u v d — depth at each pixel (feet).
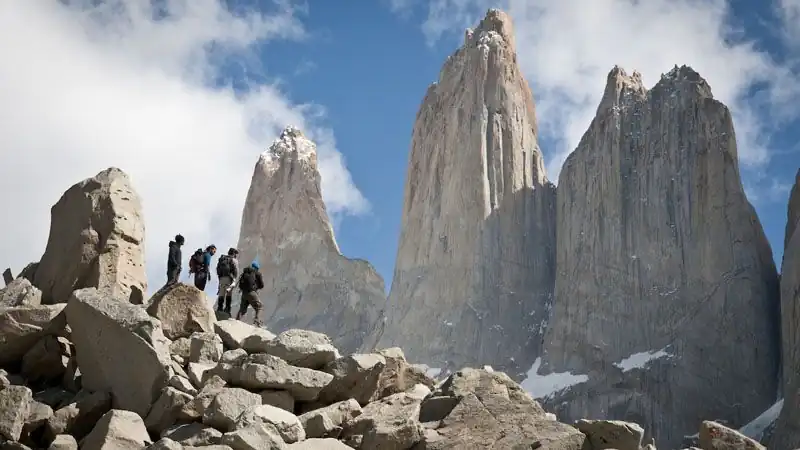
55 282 76.18
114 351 62.59
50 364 67.05
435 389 64.85
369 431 54.08
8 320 67.62
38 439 59.36
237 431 51.49
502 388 57.21
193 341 67.56
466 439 52.80
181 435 55.06
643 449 54.65
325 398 61.26
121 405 61.31
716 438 54.95
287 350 64.03
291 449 51.85
